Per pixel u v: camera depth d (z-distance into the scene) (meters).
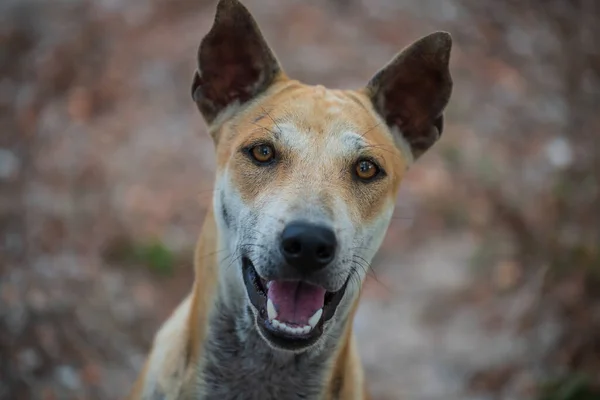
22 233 6.57
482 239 7.75
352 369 3.75
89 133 8.52
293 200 3.11
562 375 5.50
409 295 7.18
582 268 6.00
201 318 3.48
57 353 5.49
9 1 10.13
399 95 3.97
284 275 3.05
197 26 10.96
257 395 3.49
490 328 6.61
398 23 11.61
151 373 3.65
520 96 10.32
